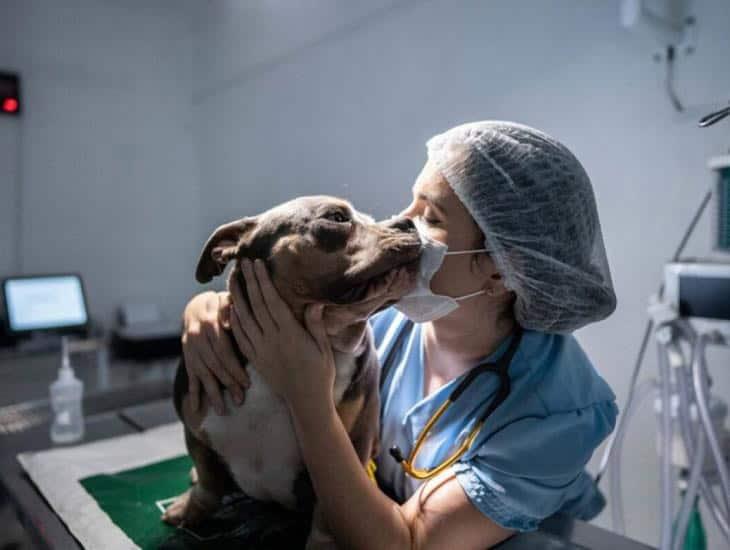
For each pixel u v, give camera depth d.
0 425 1.63
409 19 1.81
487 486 0.73
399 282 0.63
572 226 0.82
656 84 1.27
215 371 0.70
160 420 1.39
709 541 1.23
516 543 0.77
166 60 2.99
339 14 2.07
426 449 0.86
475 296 0.85
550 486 0.78
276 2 2.38
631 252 1.35
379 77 1.92
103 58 2.79
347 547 0.68
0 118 2.52
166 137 3.02
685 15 1.22
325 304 0.65
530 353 0.88
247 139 2.65
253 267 0.66
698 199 1.22
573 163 0.83
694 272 1.02
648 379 1.25
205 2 2.90
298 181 2.34
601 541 0.82
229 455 0.73
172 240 3.06
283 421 0.70
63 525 0.87
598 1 1.35
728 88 1.16
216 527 0.83
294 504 0.79
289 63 2.33
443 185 0.82
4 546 1.61
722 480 0.92
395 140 1.88
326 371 0.66
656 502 1.33
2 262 2.58
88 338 2.63
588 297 0.87
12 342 2.44
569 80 1.42
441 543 0.71
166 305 3.06
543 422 0.79
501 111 1.57
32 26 2.58
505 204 0.79
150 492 0.97
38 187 2.64
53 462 1.10
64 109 2.69
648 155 1.29
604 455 1.28
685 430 1.00
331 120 2.14
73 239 2.75
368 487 0.68
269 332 0.65
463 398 0.86
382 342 1.01
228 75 2.75
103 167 2.82
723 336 0.99
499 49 1.56
